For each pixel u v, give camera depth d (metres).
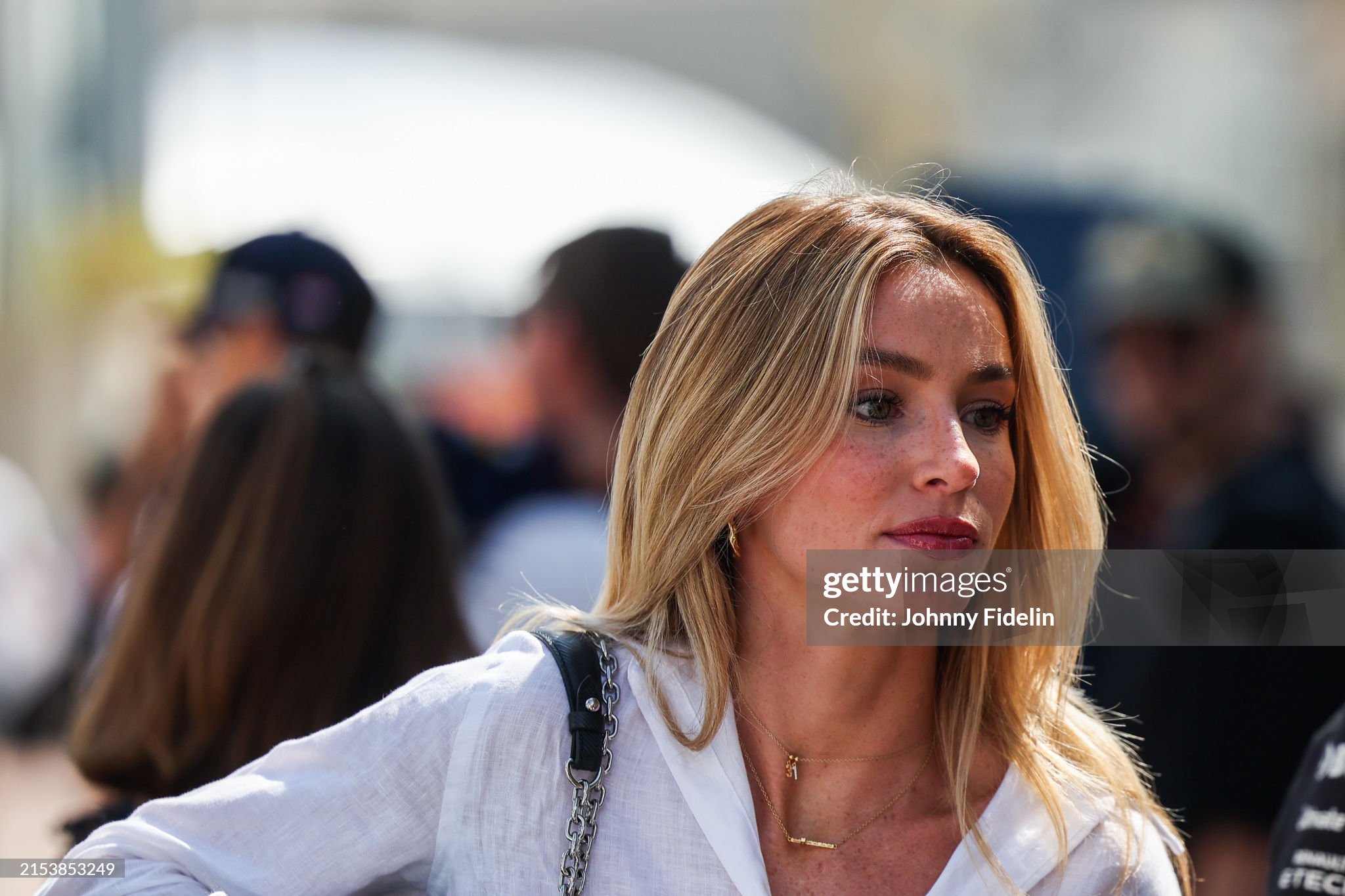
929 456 6.24
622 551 7.05
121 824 6.71
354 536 8.91
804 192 6.92
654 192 27.11
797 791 6.69
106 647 9.59
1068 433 6.96
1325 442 13.52
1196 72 41.78
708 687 6.55
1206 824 10.62
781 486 6.44
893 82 46.31
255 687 8.62
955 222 6.71
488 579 11.59
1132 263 13.88
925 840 6.65
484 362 24.64
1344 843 7.19
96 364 25.08
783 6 54.88
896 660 6.66
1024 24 45.31
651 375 6.91
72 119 29.16
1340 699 10.67
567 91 30.33
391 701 6.79
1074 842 6.61
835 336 6.29
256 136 27.81
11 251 28.45
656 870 6.32
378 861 6.58
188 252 25.22
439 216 26.39
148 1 29.75
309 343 11.55
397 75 29.84
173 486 9.00
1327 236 35.25
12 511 20.34
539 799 6.43
